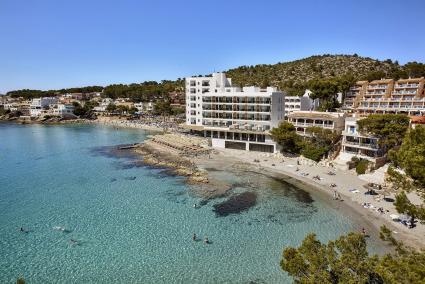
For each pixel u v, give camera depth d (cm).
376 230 5069
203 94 12619
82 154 11388
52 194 6981
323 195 6738
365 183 7306
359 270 2373
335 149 9444
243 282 3859
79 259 4356
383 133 8144
